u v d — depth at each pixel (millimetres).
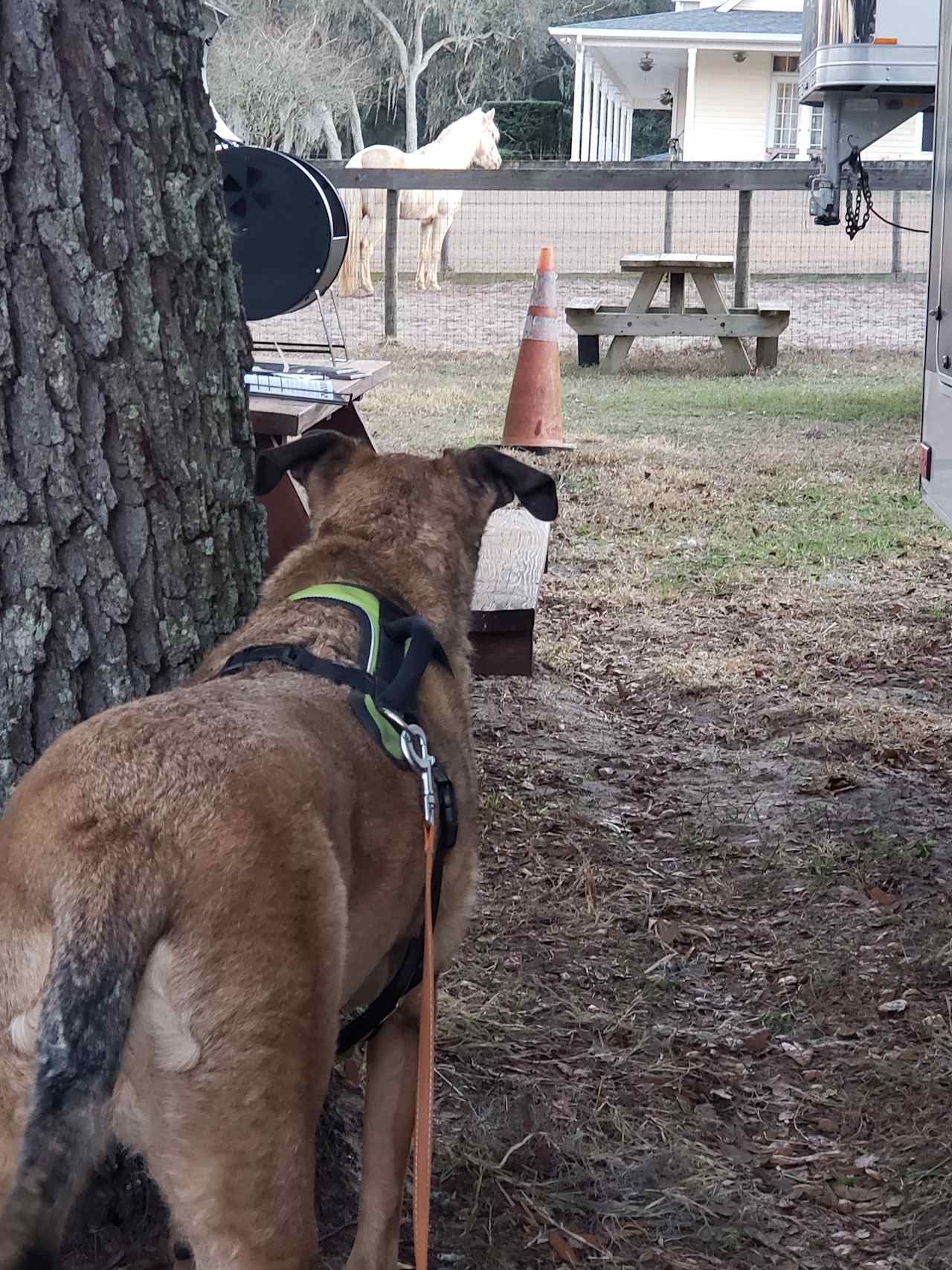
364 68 43344
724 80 34062
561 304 20031
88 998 1866
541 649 6840
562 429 11242
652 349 17219
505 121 41781
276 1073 1991
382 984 2625
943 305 6809
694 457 10820
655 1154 3283
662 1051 3730
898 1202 3152
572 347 17438
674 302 15648
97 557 2811
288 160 6324
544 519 3207
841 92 12305
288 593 2785
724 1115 3490
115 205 2760
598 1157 3262
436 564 2922
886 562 8336
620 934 4332
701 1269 2943
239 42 36781
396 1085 2609
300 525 5129
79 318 2736
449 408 12484
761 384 14430
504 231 26859
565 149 41719
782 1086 3600
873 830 5066
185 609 2951
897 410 12812
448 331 17953
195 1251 2031
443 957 2707
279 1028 1990
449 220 21344
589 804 5250
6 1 2607
